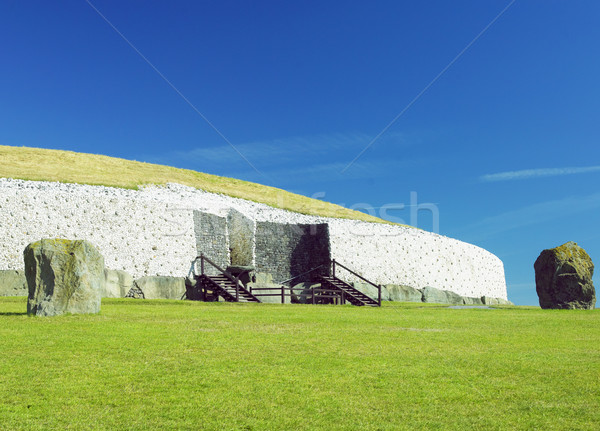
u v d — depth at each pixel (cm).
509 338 1238
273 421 624
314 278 3244
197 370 842
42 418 628
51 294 1443
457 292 4044
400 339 1184
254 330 1284
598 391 755
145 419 627
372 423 622
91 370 834
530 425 620
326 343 1102
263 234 3319
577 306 2317
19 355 925
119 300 2294
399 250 3753
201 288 2773
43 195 2562
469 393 741
